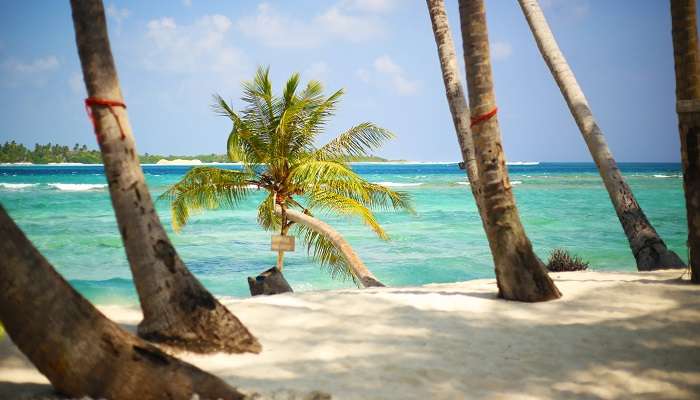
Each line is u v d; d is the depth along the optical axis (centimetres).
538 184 6838
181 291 493
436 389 429
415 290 801
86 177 8575
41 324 344
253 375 444
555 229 2584
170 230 2631
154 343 486
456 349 526
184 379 372
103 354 359
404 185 6706
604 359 502
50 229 2594
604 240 2233
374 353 510
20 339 346
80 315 357
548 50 1238
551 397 419
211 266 1819
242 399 376
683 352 516
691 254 773
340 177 1220
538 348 531
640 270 1069
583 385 443
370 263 1816
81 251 2028
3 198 4262
